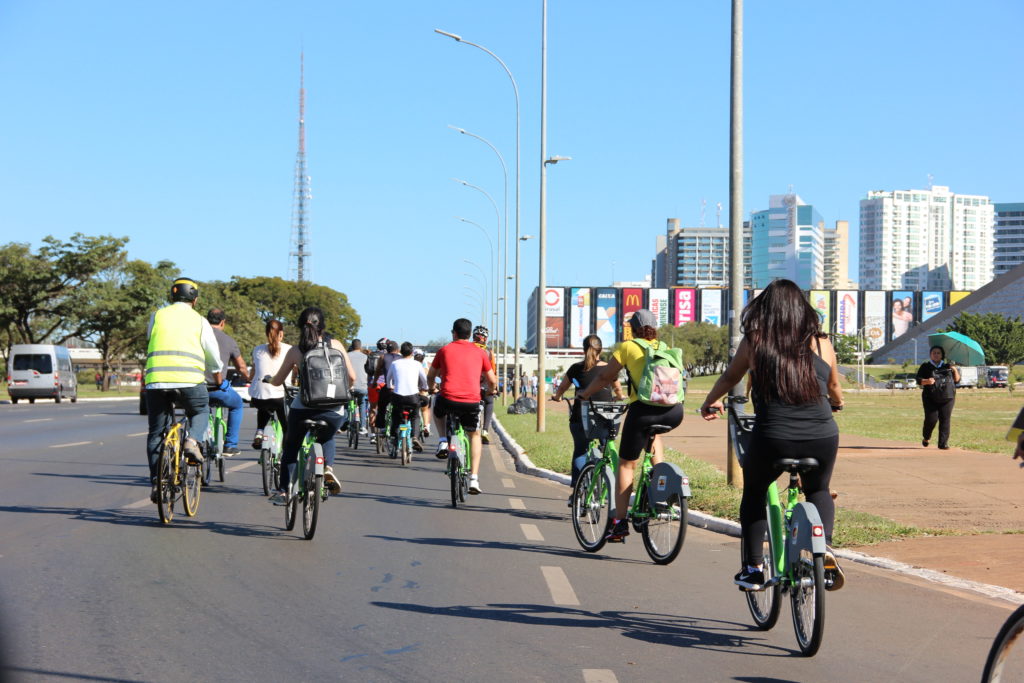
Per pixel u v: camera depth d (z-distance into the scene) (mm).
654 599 6980
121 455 17719
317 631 5898
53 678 4895
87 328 71750
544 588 7266
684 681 5055
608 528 8523
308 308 9445
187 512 10258
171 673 5027
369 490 13516
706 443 21609
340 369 9266
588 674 5145
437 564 8094
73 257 67625
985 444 20578
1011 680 3791
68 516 10219
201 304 91688
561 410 48938
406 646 5621
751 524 6051
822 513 5777
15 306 67500
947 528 9836
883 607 6820
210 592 6844
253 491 12891
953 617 6535
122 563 7777
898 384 116625
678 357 8367
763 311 5832
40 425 27781
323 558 8219
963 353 27938
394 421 18125
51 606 6355
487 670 5188
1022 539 9289
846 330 178625
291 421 9391
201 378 9781
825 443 5719
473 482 11766
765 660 5480
